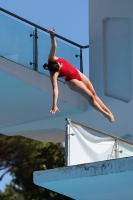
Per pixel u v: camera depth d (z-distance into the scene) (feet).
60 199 165.48
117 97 91.20
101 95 92.58
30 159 179.42
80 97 93.66
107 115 61.26
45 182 65.00
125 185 64.28
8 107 93.25
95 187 66.39
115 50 93.50
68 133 66.33
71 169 63.10
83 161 66.80
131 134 86.94
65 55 92.73
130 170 58.44
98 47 95.04
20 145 178.40
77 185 65.98
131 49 90.27
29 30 86.84
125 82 90.89
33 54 86.74
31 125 100.07
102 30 95.14
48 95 87.92
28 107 92.84
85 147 67.46
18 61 84.02
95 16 96.63
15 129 102.12
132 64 89.66
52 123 97.40
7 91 87.10
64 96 90.68
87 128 69.46
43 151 163.02
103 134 70.85
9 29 83.61
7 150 180.45
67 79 60.03
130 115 87.81
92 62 95.35
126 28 93.04
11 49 83.30
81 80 60.75
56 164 161.27
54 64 59.00
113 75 92.73
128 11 92.22
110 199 72.95
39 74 86.84
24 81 84.07
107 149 69.82
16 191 182.91
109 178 61.87
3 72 81.30
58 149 161.48
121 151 71.20
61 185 66.44
